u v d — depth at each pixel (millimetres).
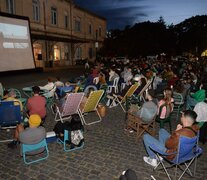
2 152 4453
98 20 40219
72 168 3885
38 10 24641
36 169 3832
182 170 3873
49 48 26625
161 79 10492
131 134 5500
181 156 3332
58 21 28578
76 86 8859
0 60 14703
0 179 3529
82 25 34906
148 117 4945
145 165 4023
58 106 6062
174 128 6031
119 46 39312
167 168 3928
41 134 3875
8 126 5469
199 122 4777
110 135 5438
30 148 3928
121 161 4160
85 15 35500
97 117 6898
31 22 23469
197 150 3471
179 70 15227
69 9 30938
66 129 4453
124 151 4570
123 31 42594
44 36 23797
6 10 19969
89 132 5617
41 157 4250
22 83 13922
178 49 64188
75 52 33344
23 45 16641
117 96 7930
